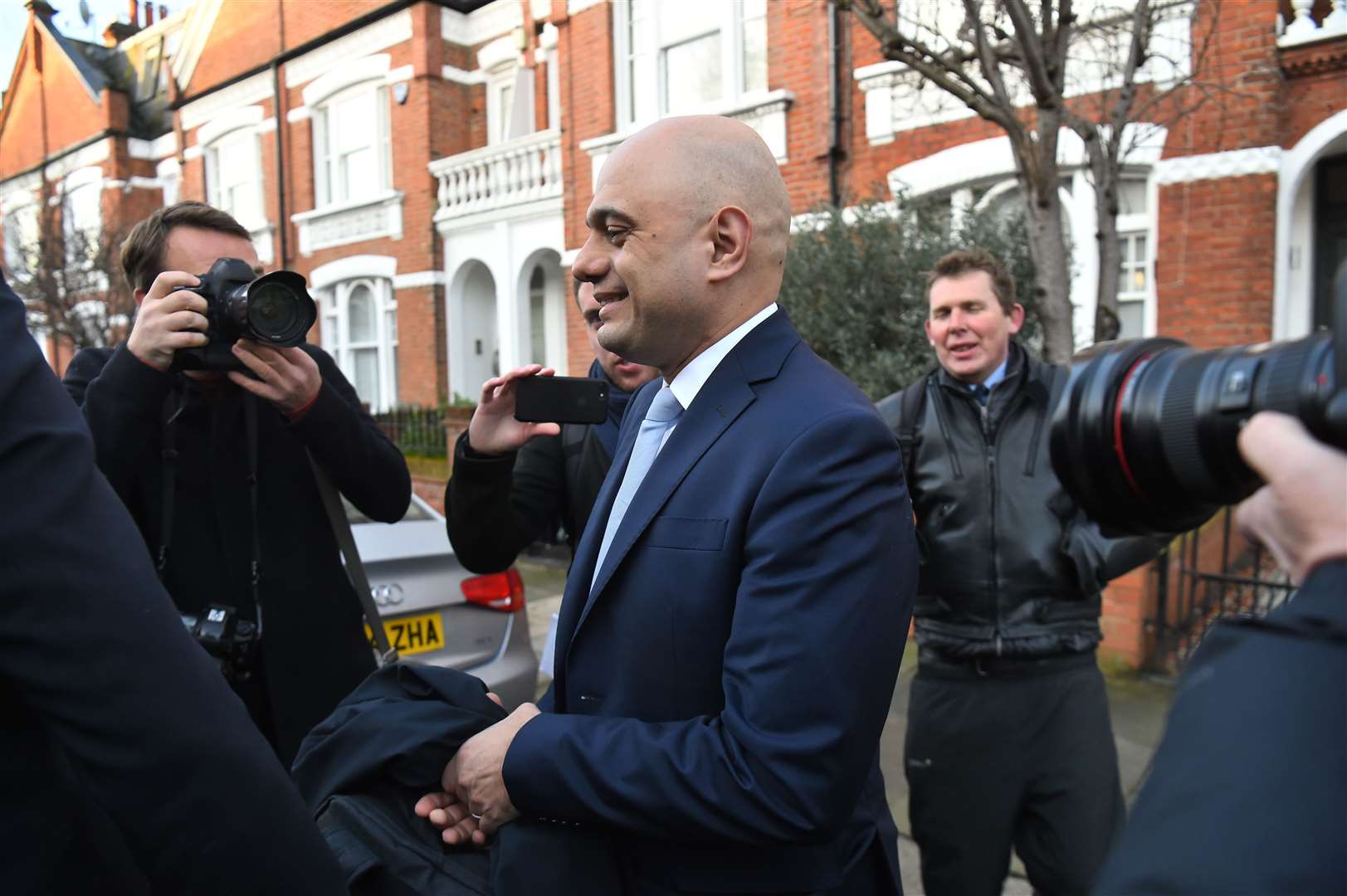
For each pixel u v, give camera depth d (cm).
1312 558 61
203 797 80
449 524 182
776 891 114
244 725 87
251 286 166
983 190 632
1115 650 425
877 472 111
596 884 114
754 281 125
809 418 112
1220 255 557
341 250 1207
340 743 129
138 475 182
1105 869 61
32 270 1096
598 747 110
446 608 324
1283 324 546
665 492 119
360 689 141
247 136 1334
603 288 124
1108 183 396
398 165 1126
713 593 112
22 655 76
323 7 1188
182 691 81
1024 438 213
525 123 1045
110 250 1067
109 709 77
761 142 127
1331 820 52
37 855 82
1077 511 208
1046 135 353
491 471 173
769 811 101
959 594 212
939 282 221
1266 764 55
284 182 1264
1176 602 443
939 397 224
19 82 1791
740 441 116
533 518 200
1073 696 207
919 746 220
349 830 124
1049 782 206
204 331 170
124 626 78
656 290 119
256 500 189
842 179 701
